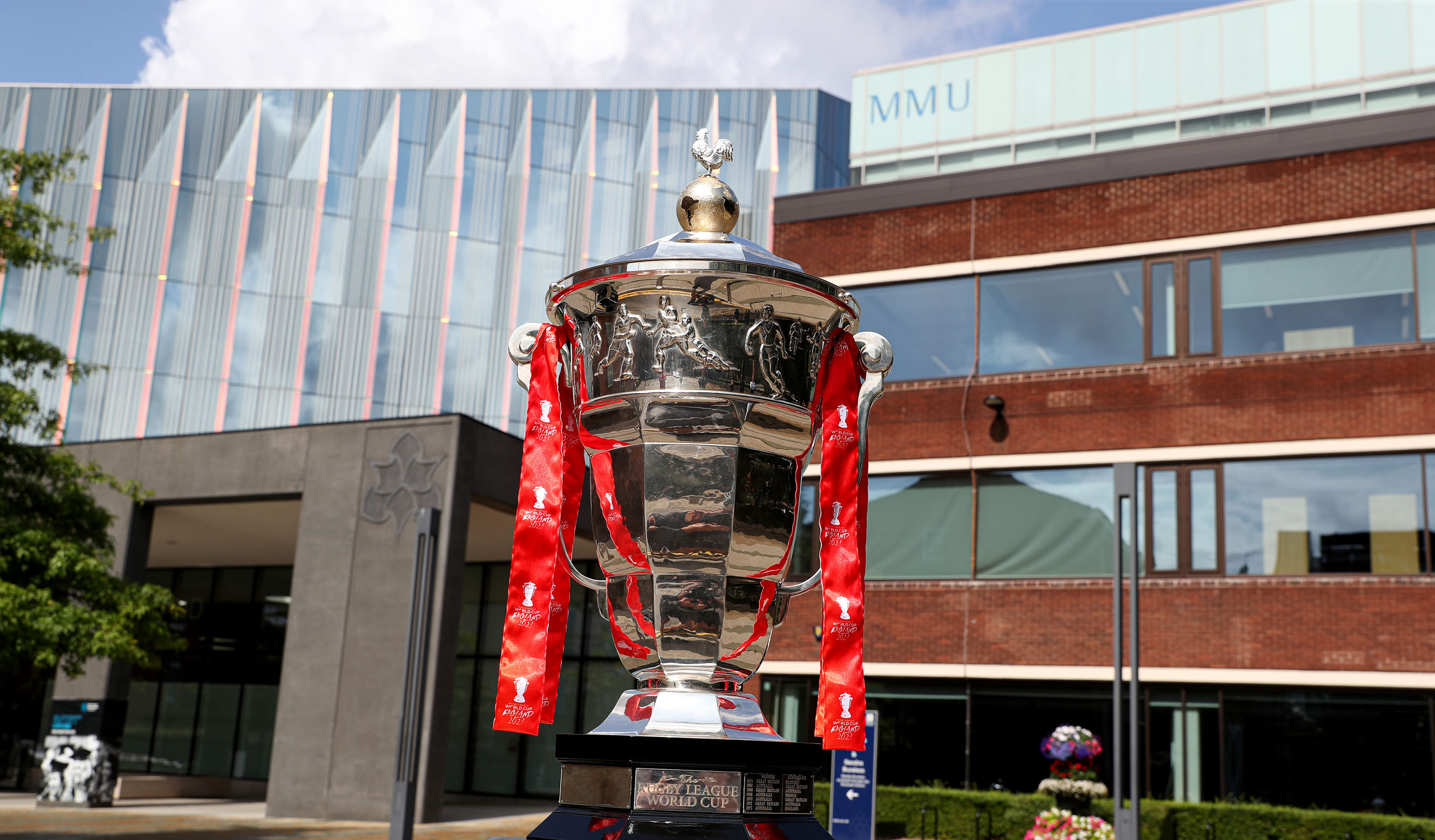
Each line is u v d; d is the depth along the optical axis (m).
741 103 45.06
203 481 23.00
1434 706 16.45
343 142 44.75
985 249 20.28
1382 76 22.12
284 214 44.12
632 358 2.27
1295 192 18.33
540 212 44.19
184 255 43.66
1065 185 19.91
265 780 27.58
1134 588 12.79
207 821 19.53
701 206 2.52
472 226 44.00
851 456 2.44
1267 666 17.25
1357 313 17.72
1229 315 18.50
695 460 2.23
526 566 2.45
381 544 21.28
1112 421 18.91
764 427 2.27
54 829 17.47
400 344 43.19
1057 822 15.62
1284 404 17.89
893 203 21.05
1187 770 17.55
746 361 2.24
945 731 19.19
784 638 20.22
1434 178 17.48
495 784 27.78
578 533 25.17
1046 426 19.33
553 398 2.55
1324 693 17.09
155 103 44.72
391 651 20.67
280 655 28.69
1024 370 19.69
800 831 2.10
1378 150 17.91
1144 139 23.17
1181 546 18.17
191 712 29.03
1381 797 16.48
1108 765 18.12
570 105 45.00
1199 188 18.98
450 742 28.36
